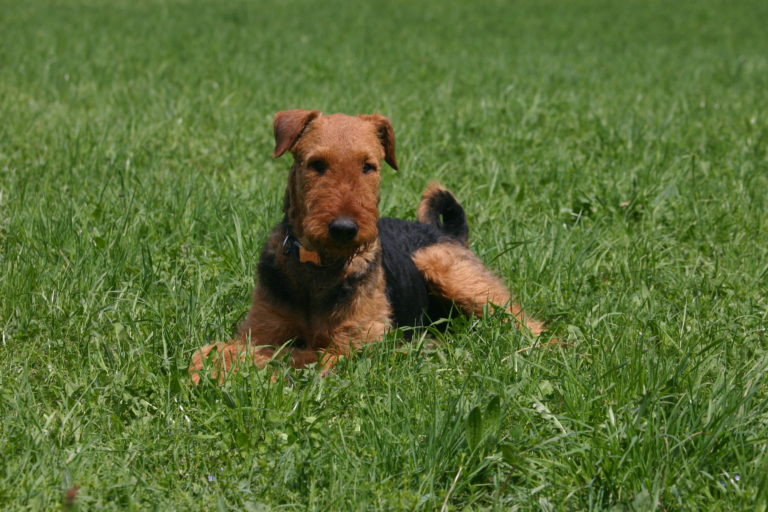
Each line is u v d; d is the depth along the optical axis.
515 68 22.48
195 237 8.70
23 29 26.61
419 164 11.69
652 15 41.56
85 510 4.29
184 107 14.76
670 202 10.10
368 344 6.32
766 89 19.48
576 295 7.60
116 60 20.75
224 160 11.73
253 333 6.56
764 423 5.19
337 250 5.96
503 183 10.80
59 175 10.43
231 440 5.08
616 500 4.59
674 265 8.53
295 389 5.82
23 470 4.55
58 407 5.45
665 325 6.73
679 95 17.86
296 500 4.55
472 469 4.83
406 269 7.24
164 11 35.72
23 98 15.47
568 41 30.75
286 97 16.64
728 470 4.77
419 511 4.48
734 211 9.96
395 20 36.50
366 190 6.16
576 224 9.16
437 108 15.81
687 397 5.23
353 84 18.45
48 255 7.77
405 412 5.23
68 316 6.64
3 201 9.27
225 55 22.66
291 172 6.63
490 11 42.28
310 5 42.00
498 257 8.23
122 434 5.09
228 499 4.57
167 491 4.58
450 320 6.94
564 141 13.38
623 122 14.25
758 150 12.82
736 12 42.81
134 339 6.28
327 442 4.97
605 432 5.08
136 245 8.03
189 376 5.58
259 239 8.39
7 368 5.92
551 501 4.62
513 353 6.11
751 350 6.48
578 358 6.21
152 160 11.23
